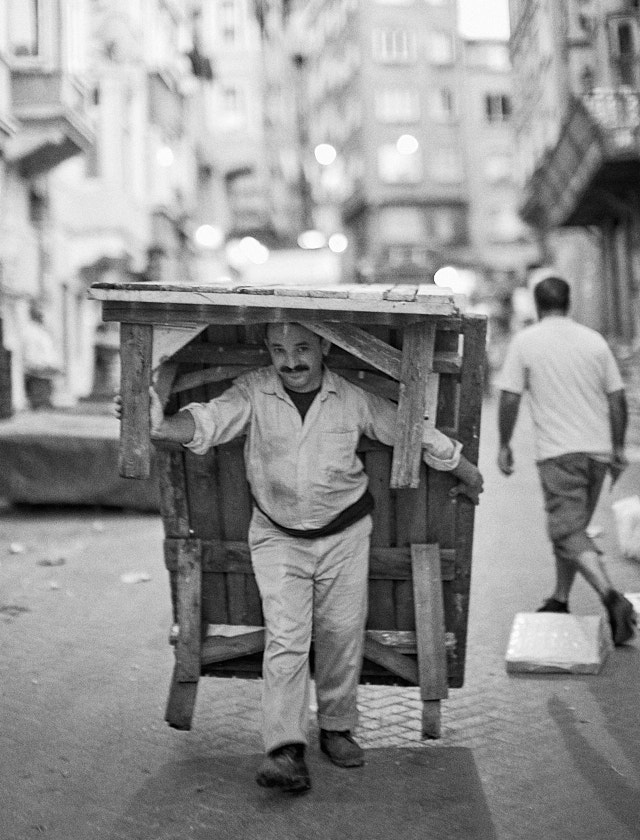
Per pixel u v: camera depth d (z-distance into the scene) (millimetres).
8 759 4012
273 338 3635
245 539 4043
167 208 24594
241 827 3408
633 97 18516
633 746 4023
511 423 5598
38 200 18703
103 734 4262
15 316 16672
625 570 6980
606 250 23188
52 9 16297
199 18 35531
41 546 8516
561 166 21781
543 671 4918
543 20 25391
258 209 41375
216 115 39312
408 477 3693
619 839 3275
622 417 5500
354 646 3840
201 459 3971
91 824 3455
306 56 68312
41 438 10156
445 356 3836
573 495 5395
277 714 3615
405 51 57500
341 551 3764
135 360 3623
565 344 5461
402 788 3684
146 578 7102
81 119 17141
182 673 4066
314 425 3697
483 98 57594
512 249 56688
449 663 4098
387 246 56719
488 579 7016
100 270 22359
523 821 3412
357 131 58500
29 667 5180
